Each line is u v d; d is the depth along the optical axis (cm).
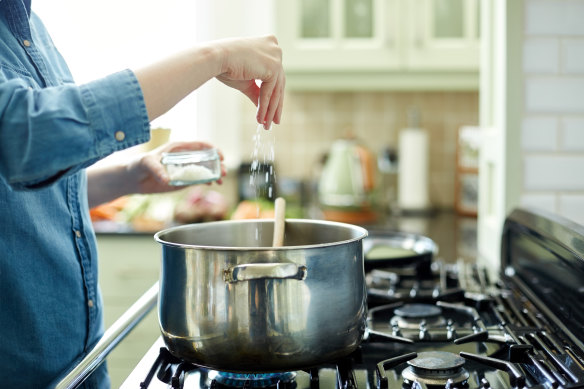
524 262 115
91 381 97
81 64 273
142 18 273
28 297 91
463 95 280
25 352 92
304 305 68
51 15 270
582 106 138
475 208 251
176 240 84
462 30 238
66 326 96
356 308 73
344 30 239
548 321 94
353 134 266
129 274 216
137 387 73
